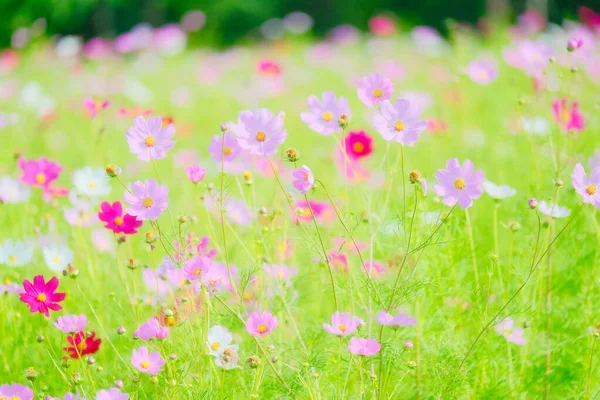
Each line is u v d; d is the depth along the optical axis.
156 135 4.67
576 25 10.59
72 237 5.10
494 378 4.80
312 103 4.75
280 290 4.77
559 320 4.93
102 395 4.60
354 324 4.59
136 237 5.31
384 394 4.64
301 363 4.69
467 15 27.41
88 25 27.38
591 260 4.98
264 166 5.43
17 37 16.16
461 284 4.90
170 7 29.00
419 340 4.79
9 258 4.94
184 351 4.73
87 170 5.14
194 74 12.81
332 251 4.88
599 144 5.45
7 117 7.09
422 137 6.22
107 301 4.99
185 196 5.66
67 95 10.91
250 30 28.69
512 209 5.13
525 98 5.27
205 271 4.64
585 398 4.74
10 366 4.86
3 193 5.23
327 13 29.86
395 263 4.89
